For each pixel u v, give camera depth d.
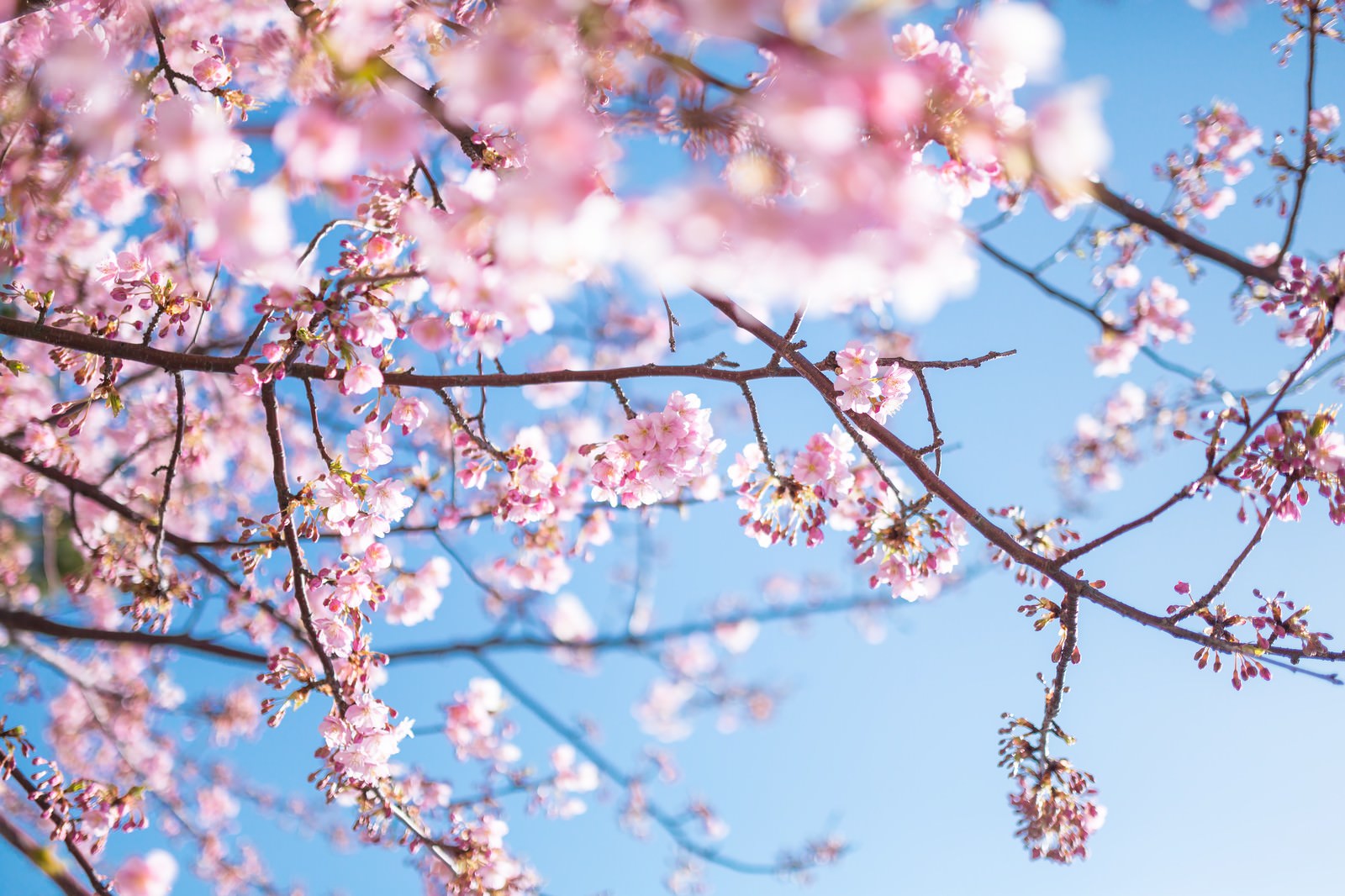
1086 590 3.26
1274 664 2.98
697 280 1.35
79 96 3.24
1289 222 3.31
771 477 3.83
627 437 3.61
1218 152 5.96
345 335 3.29
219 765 8.13
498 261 1.91
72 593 4.71
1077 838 3.37
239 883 7.94
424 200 3.47
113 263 3.67
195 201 1.63
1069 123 1.40
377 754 3.89
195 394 6.58
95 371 3.68
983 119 2.08
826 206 1.28
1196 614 3.12
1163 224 3.12
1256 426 3.00
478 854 4.61
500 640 5.62
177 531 7.11
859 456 4.65
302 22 2.57
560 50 1.64
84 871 3.60
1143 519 3.19
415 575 5.20
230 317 6.68
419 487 5.06
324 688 3.88
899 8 1.31
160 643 3.84
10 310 4.71
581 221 1.44
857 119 1.30
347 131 1.56
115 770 7.30
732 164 1.75
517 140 3.25
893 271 1.27
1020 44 1.37
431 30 3.50
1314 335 3.00
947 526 3.96
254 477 7.46
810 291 1.30
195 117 1.65
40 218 4.36
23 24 3.61
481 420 3.99
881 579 3.89
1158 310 6.96
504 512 4.54
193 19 4.74
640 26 2.16
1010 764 3.49
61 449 4.39
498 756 6.71
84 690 6.10
